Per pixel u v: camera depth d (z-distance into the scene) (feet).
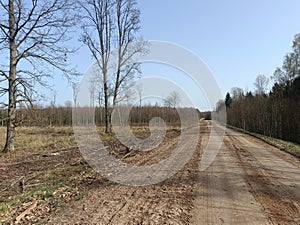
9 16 53.72
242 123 140.97
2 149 56.80
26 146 63.72
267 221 17.53
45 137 84.94
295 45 139.54
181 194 23.93
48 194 24.03
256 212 19.19
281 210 19.61
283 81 137.28
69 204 21.40
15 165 41.22
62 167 38.78
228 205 20.75
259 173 32.91
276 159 44.45
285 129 96.89
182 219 17.90
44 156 49.65
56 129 115.85
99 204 21.31
